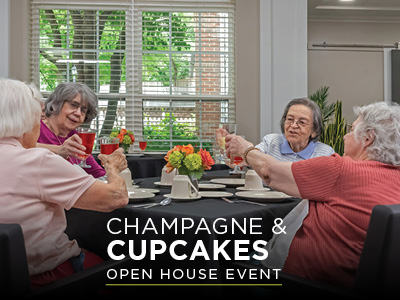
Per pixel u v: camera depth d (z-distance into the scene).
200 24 4.86
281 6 4.68
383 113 1.37
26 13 4.66
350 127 1.55
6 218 1.17
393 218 1.03
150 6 4.81
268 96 4.72
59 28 4.76
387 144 1.36
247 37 4.76
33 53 4.71
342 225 1.33
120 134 4.22
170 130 4.91
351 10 5.94
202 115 4.92
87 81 4.83
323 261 1.35
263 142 2.76
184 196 1.76
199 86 4.89
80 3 4.74
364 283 1.09
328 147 2.62
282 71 4.69
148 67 4.90
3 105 1.19
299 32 4.71
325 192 1.37
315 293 1.18
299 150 2.61
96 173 2.54
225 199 1.75
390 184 1.32
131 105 4.89
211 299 1.31
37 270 1.26
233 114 4.89
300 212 1.50
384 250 1.04
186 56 4.90
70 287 1.15
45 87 4.77
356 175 1.34
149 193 1.79
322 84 6.36
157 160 3.92
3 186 1.17
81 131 1.91
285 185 1.41
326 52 6.37
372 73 6.41
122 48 4.86
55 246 1.30
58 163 1.21
